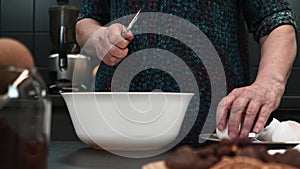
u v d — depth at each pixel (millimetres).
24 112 479
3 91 483
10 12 2355
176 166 504
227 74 1174
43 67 2344
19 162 475
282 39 1080
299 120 2025
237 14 1229
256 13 1156
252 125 904
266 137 970
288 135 949
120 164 723
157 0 1179
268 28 1121
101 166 702
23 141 477
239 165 477
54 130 1521
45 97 501
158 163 554
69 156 812
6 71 482
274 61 1033
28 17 2350
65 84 1903
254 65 2160
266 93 932
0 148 469
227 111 910
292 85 2158
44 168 501
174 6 1169
